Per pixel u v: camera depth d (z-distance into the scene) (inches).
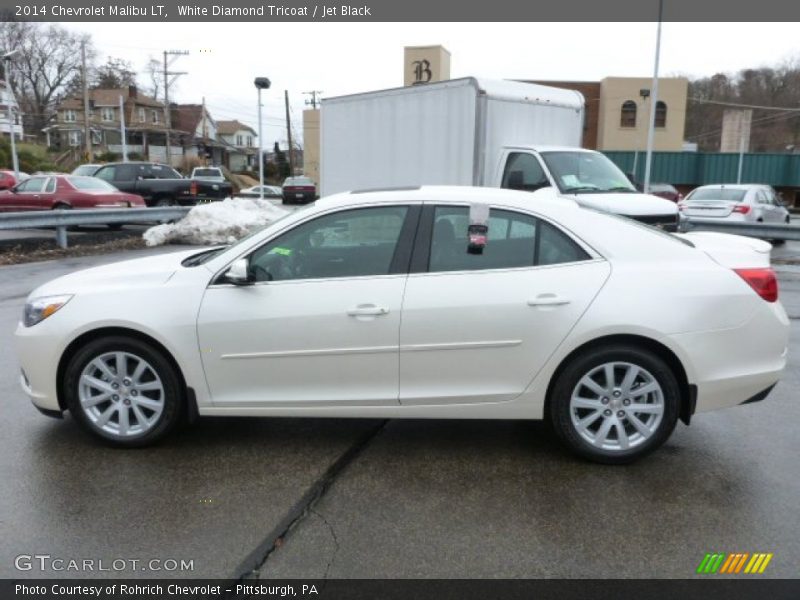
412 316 153.2
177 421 164.4
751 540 125.7
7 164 1948.8
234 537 127.0
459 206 159.3
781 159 1526.8
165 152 2913.4
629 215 343.9
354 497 142.3
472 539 126.2
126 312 158.2
